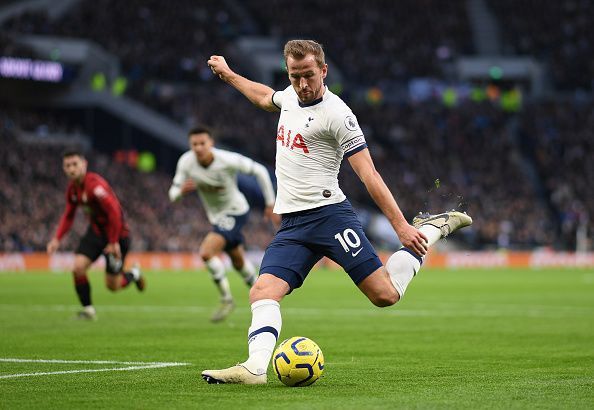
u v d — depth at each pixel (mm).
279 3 101750
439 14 105688
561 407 10219
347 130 11531
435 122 94688
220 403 10469
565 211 87375
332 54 99312
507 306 31469
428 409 9992
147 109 81750
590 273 64188
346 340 19422
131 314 26766
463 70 100688
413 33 103438
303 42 11375
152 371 13711
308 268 12078
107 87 81812
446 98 98125
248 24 99750
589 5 108625
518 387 11984
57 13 85062
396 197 84188
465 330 22000
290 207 11953
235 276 59844
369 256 11930
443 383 12430
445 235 12648
